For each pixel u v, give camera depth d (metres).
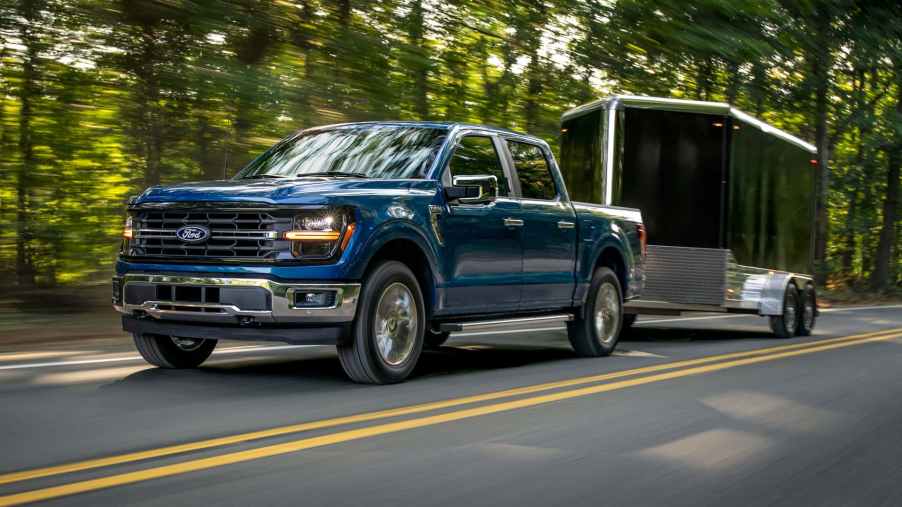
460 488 4.19
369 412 5.89
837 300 29.77
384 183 7.18
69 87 12.03
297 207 6.61
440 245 7.45
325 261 6.61
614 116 12.85
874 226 33.84
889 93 29.02
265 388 6.71
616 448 5.14
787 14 19.48
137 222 7.02
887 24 22.69
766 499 4.30
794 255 14.96
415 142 7.87
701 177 12.81
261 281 6.50
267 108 12.22
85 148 12.51
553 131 17.38
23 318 10.91
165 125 12.35
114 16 11.54
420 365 8.58
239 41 12.23
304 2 12.74
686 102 12.83
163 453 4.61
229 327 6.67
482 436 5.29
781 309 13.45
